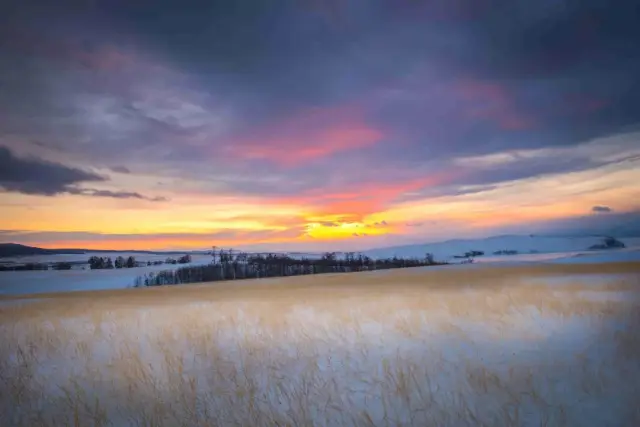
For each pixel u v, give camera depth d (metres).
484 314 10.16
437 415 4.86
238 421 4.97
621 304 10.40
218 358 7.46
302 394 5.62
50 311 14.31
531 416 4.75
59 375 7.04
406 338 8.21
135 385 6.32
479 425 4.59
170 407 5.48
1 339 9.57
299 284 25.06
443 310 11.02
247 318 11.35
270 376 6.43
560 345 7.13
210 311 13.08
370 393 5.59
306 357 7.28
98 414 5.39
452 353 7.07
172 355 7.79
